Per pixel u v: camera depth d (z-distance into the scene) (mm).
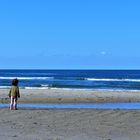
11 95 23828
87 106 30125
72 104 32031
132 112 21359
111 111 21938
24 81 86125
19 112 21578
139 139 13391
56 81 86500
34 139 13000
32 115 20188
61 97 37500
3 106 28344
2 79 99125
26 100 34500
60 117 19391
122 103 33406
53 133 14508
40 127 16125
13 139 12914
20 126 16375
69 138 13367
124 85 70688
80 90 48500
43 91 45094
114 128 15992
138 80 92000
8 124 16984
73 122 17734
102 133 14688
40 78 104625
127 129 15742
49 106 29578
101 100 35688
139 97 38625
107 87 63188
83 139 13227
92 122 17719
